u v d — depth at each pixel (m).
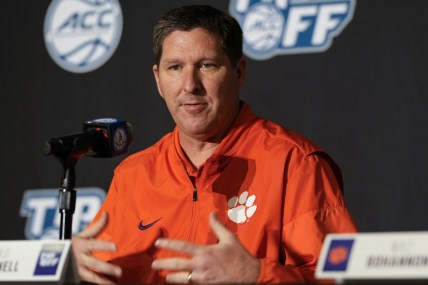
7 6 8.56
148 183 5.56
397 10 7.49
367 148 7.48
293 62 7.72
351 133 7.53
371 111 7.50
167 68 5.27
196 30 5.21
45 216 8.29
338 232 5.04
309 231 5.01
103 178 8.16
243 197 5.29
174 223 5.34
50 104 8.40
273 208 5.18
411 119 7.40
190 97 5.20
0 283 3.67
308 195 5.14
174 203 5.40
